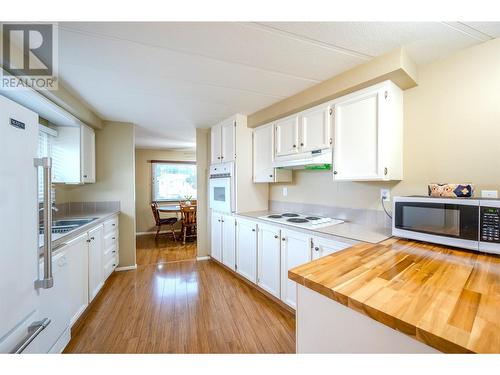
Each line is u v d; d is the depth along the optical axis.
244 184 2.92
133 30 1.25
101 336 1.74
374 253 1.19
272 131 2.63
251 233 2.53
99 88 2.02
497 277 0.89
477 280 0.86
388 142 1.61
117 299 2.34
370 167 1.66
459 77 1.48
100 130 3.10
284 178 2.70
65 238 1.62
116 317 2.01
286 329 1.83
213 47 1.42
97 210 3.07
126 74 1.76
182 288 2.60
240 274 2.78
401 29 1.26
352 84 1.69
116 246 3.02
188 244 4.62
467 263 1.04
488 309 0.66
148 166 5.80
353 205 2.12
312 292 0.90
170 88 2.03
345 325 0.79
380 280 0.86
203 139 3.64
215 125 3.34
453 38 1.35
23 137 0.99
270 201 3.15
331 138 1.95
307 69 1.71
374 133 1.64
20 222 0.97
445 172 1.55
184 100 2.33
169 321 1.94
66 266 1.54
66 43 1.35
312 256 1.82
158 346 1.63
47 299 1.29
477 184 1.42
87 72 1.72
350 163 1.79
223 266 3.31
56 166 2.51
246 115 2.89
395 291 0.77
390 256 1.14
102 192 3.10
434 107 1.59
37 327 1.04
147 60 1.56
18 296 0.96
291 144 2.38
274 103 2.44
